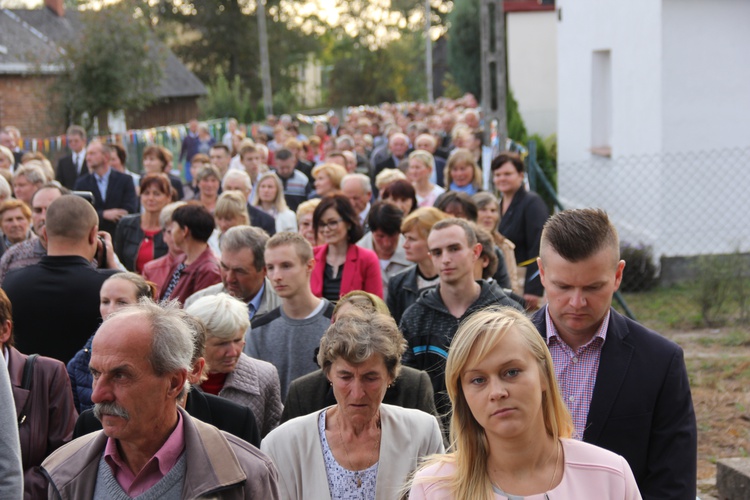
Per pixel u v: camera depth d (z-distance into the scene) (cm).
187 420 318
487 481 286
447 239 506
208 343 455
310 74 8444
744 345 1042
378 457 385
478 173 1066
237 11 6388
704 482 669
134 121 3959
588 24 1759
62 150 2378
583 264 350
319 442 386
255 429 407
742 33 1370
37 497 419
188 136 2719
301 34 6638
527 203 819
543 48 2978
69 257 559
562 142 1969
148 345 302
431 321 513
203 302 461
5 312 421
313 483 382
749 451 737
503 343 279
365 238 811
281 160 1373
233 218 832
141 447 310
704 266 1177
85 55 2952
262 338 555
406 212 875
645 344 370
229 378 470
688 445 363
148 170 1317
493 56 1476
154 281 713
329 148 1905
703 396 866
